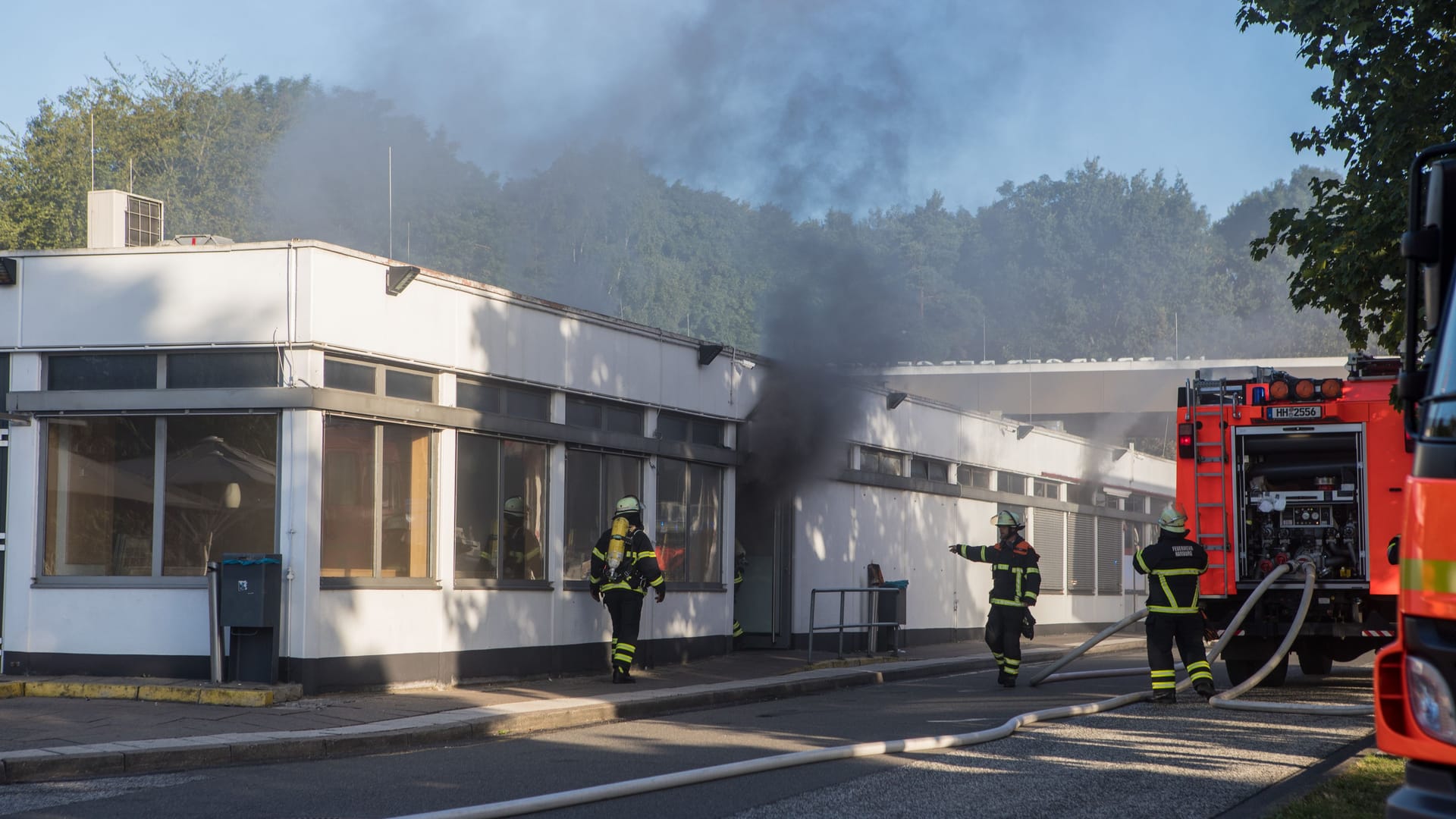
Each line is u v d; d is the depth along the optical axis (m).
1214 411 13.74
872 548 22.17
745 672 16.14
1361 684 15.11
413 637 13.23
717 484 18.42
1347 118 10.93
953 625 24.80
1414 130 10.41
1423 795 4.31
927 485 23.78
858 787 8.12
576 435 15.43
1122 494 32.88
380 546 13.06
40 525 12.92
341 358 12.78
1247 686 12.66
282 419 12.45
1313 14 10.52
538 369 14.95
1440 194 4.85
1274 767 8.73
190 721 10.60
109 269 12.84
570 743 10.48
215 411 12.56
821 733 11.00
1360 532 13.20
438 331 13.67
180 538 12.71
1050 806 7.48
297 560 12.25
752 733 11.00
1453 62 10.27
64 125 43.44
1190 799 7.62
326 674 12.39
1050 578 28.33
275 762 9.48
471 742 10.68
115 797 7.97
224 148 47.75
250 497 12.55
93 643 12.69
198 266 12.66
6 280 12.99
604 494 16.17
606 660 15.95
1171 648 12.79
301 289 12.41
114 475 12.92
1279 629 13.38
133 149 44.59
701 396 17.91
